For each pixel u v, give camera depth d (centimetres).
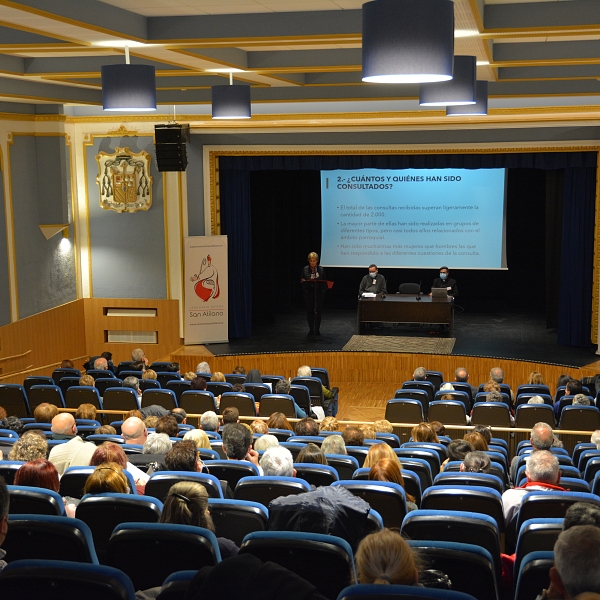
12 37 796
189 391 898
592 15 651
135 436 610
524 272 1867
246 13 707
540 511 409
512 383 1387
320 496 351
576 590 182
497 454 639
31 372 1382
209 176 1522
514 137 1433
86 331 1563
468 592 292
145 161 1496
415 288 1627
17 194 1342
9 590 221
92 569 223
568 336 1486
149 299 1538
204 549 288
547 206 1590
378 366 1448
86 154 1509
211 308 1516
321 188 1725
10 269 1327
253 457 574
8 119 1312
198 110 1477
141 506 357
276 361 1456
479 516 361
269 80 1155
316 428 710
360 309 1538
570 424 862
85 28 640
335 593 276
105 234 1530
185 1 647
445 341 1505
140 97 714
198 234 1527
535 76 1082
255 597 134
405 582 206
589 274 1459
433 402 883
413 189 1678
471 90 709
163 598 215
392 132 1480
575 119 1349
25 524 304
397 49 389
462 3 558
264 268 1711
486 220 1655
